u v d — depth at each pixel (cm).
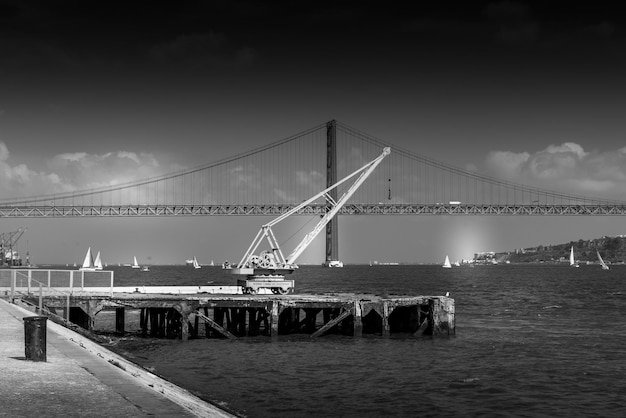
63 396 1361
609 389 2941
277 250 5962
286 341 4394
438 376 3206
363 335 4681
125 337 4622
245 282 5744
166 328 5012
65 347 2122
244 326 4806
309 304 4481
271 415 2409
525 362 3641
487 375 3241
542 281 19112
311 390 2856
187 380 3064
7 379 1526
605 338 4800
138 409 1260
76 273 5025
